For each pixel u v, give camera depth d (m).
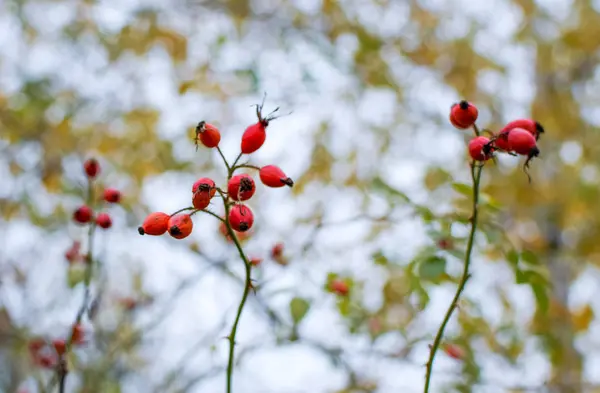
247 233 4.07
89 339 3.16
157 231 2.18
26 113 6.25
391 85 6.58
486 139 2.31
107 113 6.48
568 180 6.64
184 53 6.23
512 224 6.79
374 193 3.72
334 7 6.70
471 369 4.02
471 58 6.83
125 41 6.36
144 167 6.13
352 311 4.38
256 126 2.25
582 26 6.95
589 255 6.84
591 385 5.37
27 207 5.70
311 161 6.30
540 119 6.93
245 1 6.46
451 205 4.27
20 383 5.79
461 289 2.23
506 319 5.18
